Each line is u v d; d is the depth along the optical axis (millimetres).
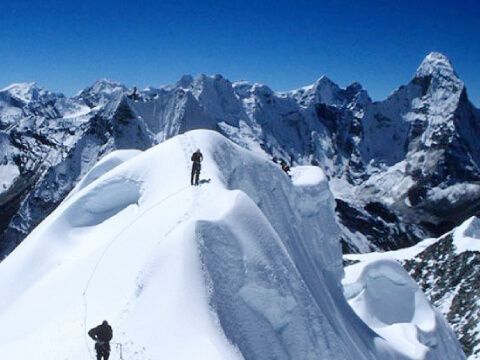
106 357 21734
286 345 27469
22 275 35469
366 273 53656
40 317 29406
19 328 29391
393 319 52875
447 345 53250
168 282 25391
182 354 22000
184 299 24422
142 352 22609
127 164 40688
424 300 54844
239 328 25609
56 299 30312
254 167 43219
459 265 93938
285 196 44281
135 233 32219
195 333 22938
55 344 25047
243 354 24547
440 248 102375
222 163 40469
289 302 27969
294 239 41188
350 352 35438
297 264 37875
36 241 37375
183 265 25672
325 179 49625
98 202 39250
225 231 27781
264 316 27391
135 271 28344
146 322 24109
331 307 38656
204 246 26703
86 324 25859
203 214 29516
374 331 45031
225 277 26594
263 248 28484
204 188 33750
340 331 36375
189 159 38656
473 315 77062
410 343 46812
